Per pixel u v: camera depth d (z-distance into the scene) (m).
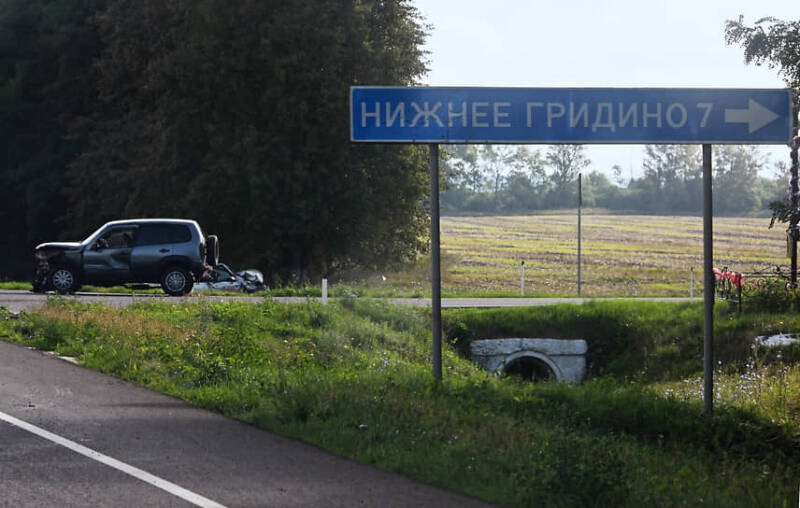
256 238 79.50
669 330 46.50
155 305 36.97
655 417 22.23
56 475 13.66
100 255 45.22
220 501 12.62
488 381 24.98
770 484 16.48
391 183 80.31
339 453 15.76
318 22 75.62
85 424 17.11
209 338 29.08
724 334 43.38
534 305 51.19
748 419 22.86
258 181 73.44
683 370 42.81
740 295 46.03
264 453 15.55
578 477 13.42
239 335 28.23
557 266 142.75
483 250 179.25
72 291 45.12
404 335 42.75
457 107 21.00
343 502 12.80
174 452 15.32
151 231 45.88
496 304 52.50
